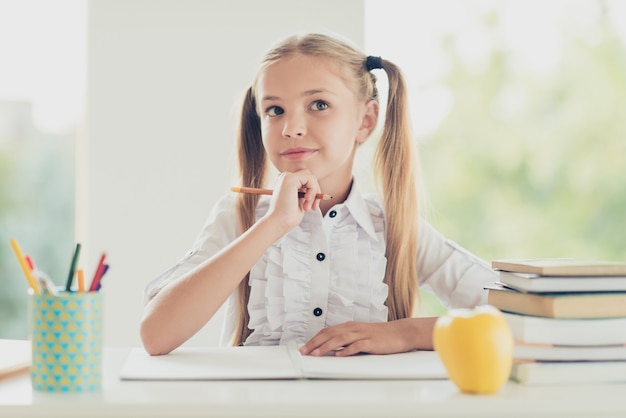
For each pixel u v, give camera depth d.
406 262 1.69
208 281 1.31
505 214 5.75
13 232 5.43
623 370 1.05
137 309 2.37
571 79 5.79
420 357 1.25
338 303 1.58
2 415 0.88
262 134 1.62
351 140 1.64
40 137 5.36
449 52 5.70
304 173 1.42
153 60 2.39
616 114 5.77
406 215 1.70
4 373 1.08
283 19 2.38
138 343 2.37
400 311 1.68
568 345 1.07
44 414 0.88
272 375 1.06
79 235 2.43
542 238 5.73
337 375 1.06
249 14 2.38
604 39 5.77
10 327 5.41
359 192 1.66
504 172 5.74
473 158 5.74
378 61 1.70
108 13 2.38
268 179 1.78
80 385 0.96
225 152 2.38
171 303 1.29
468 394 0.95
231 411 0.88
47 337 0.97
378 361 1.20
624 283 1.10
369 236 1.65
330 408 0.88
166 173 2.38
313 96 1.58
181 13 2.39
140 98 2.39
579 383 1.04
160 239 2.38
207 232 1.67
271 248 1.59
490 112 5.75
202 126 2.39
